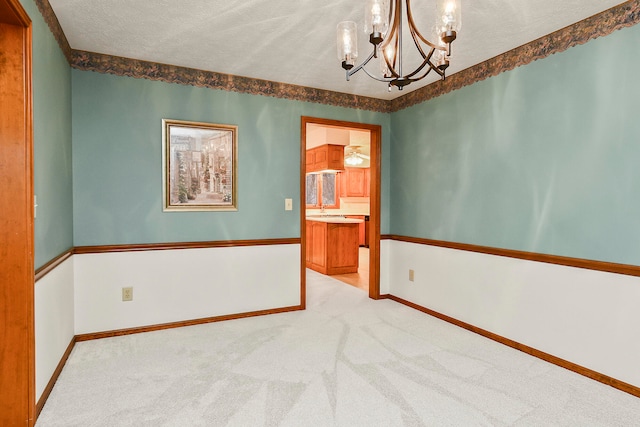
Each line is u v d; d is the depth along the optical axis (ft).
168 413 6.45
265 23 8.04
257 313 12.00
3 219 5.94
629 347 7.26
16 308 5.99
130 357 8.73
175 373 7.92
